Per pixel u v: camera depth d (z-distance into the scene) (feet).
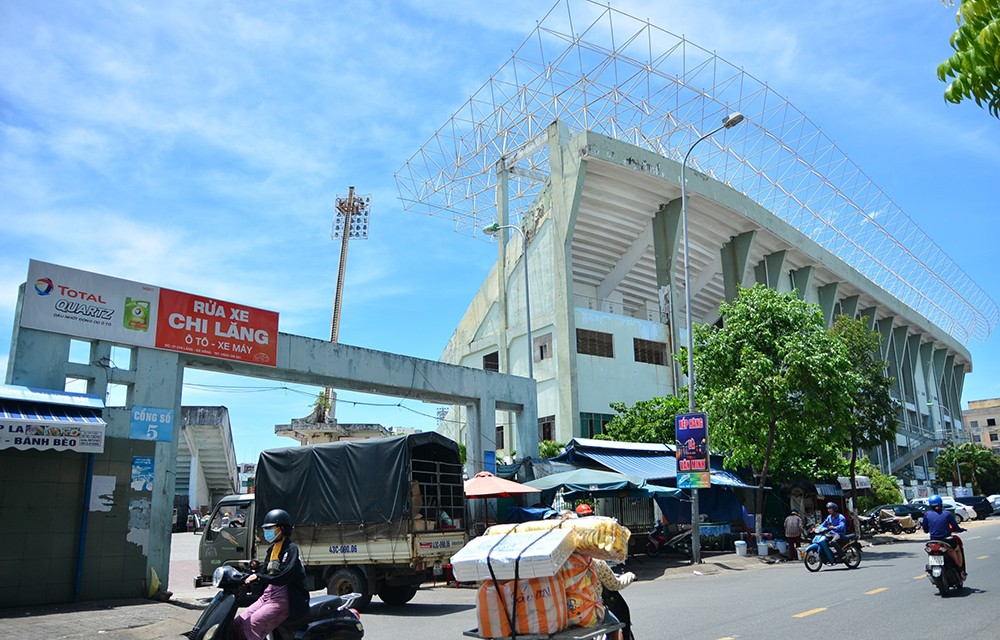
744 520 86.22
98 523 44.86
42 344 44.37
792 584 49.55
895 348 236.43
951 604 35.86
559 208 121.70
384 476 43.88
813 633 29.22
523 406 79.77
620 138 132.36
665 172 126.62
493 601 17.74
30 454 42.65
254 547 48.57
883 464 209.67
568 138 124.98
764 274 163.22
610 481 69.56
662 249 137.59
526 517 69.72
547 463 78.89
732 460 82.64
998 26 12.64
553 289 125.39
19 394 40.50
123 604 42.78
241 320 55.47
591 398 122.62
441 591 56.03
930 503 40.96
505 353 132.05
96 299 47.14
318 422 132.36
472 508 71.51
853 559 60.34
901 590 42.52
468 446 74.43
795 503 97.66
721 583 54.34
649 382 131.95
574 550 18.40
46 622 35.35
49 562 42.37
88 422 41.47
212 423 147.13
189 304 52.34
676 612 37.37
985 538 87.97
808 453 87.45
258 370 57.16
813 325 76.95
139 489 47.21
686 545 78.07
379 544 43.21
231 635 19.85
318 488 46.24
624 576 21.48
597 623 18.62
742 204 140.67
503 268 134.21
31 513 42.09
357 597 23.49
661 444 94.38
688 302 75.00
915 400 244.63
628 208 135.23
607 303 155.12
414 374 68.54
